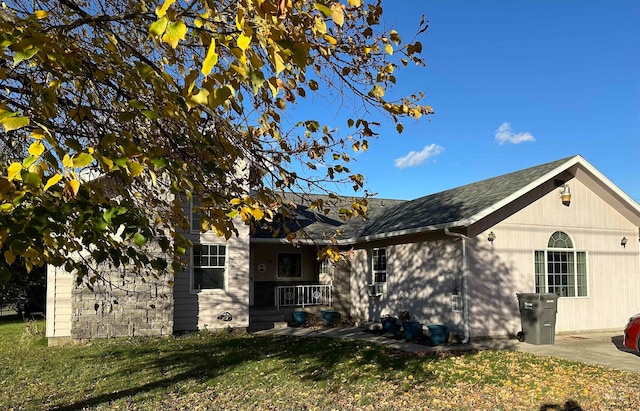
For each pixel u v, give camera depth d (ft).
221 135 12.12
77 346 38.42
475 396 23.68
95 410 21.67
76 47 9.70
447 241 43.06
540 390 24.63
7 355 35.70
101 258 9.83
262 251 62.49
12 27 7.30
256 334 45.83
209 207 10.43
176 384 25.88
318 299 59.00
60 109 11.31
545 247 44.68
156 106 9.12
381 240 52.08
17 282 58.39
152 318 41.70
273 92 7.64
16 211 7.36
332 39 8.45
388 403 22.45
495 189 45.65
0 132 12.03
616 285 47.96
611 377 27.37
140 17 10.29
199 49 12.88
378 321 51.60
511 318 42.11
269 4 6.48
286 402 22.67
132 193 12.48
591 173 44.68
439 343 39.37
